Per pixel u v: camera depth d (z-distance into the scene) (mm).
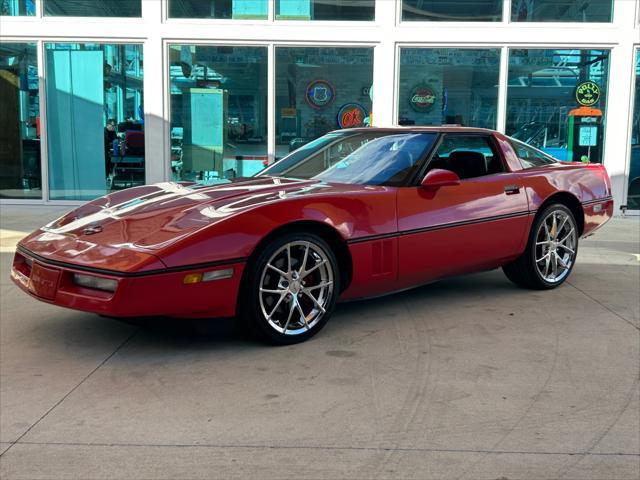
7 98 10336
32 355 3711
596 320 4473
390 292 4379
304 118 10141
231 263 3516
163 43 9984
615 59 9750
